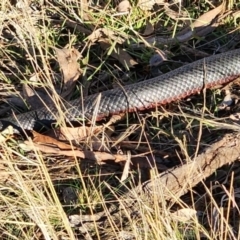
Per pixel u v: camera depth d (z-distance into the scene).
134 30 2.16
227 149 1.77
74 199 1.78
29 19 2.06
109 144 1.90
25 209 1.72
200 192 1.78
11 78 2.09
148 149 1.88
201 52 2.12
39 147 1.87
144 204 1.64
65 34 2.18
